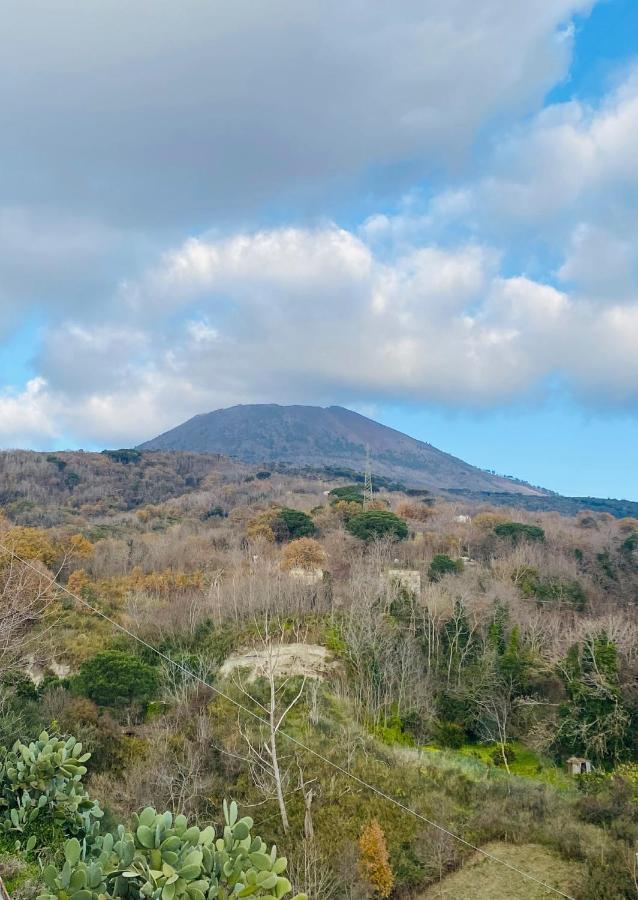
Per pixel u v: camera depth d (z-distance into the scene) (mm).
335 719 39781
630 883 25875
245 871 10062
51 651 39344
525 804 33000
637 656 43281
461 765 37750
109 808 24406
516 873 27922
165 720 36469
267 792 29625
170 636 50188
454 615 51812
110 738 31406
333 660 47438
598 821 31891
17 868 12570
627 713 39500
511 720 43031
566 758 39281
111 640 46844
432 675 47656
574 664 43188
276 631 50125
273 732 29844
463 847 29438
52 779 15102
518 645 49812
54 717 30703
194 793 27781
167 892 9055
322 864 25219
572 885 26984
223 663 46844
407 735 41219
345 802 30625
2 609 29500
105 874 9523
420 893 26922
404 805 31188
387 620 53656
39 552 59469
